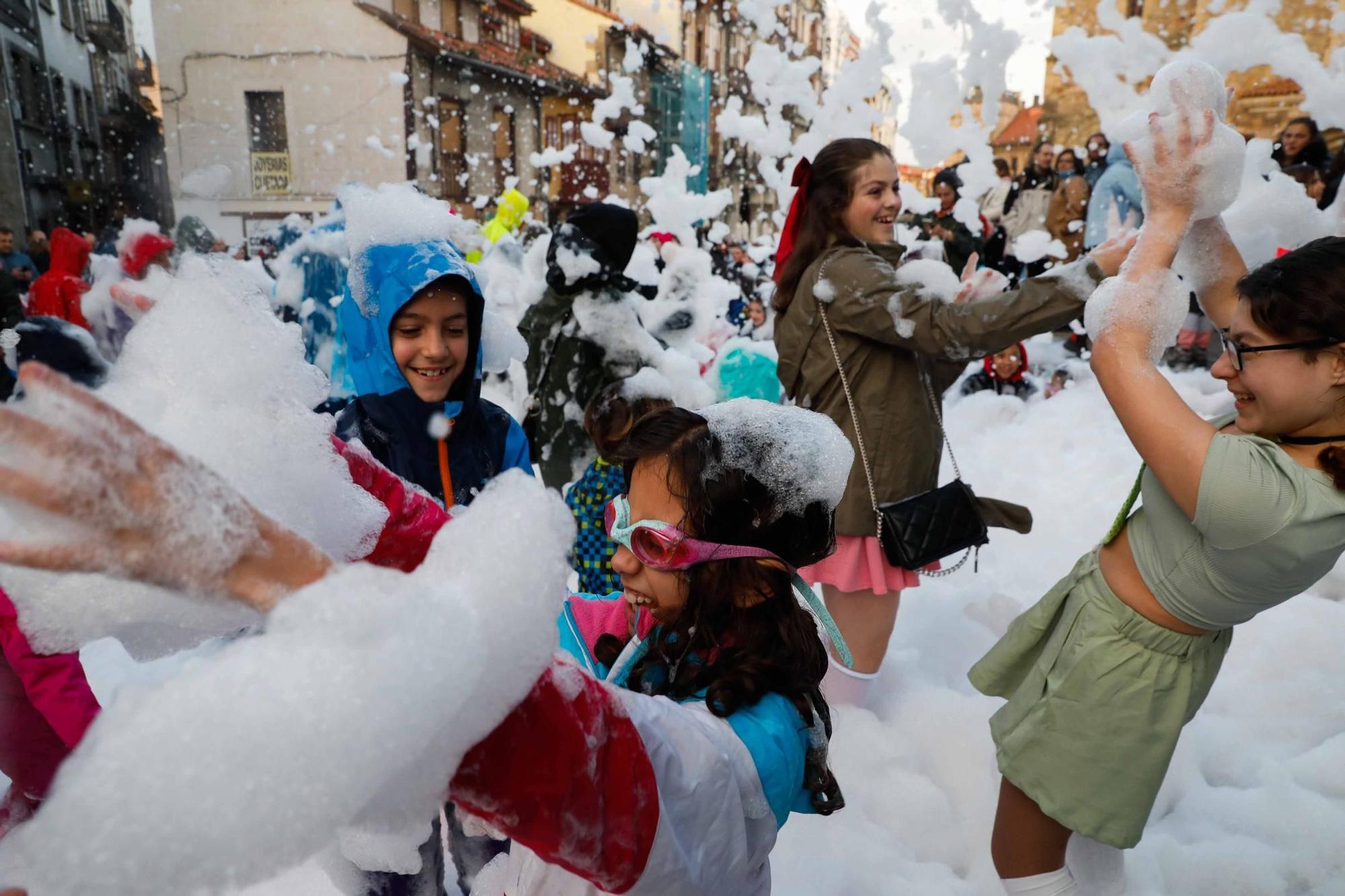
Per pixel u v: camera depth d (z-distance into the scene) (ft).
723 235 17.51
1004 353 19.66
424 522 3.28
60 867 1.22
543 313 9.64
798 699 3.12
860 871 6.33
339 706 1.36
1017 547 12.59
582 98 61.05
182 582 1.45
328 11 51.26
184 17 52.01
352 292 5.75
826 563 7.59
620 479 6.76
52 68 47.88
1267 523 3.92
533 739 1.95
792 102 11.16
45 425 1.26
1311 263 3.96
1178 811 7.11
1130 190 17.57
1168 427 4.12
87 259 16.65
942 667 9.30
